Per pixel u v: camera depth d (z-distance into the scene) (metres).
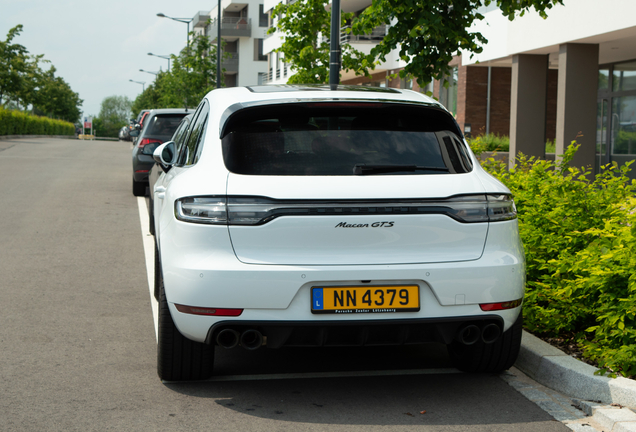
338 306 3.67
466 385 4.37
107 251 8.73
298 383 4.36
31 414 3.77
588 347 4.63
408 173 3.84
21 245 8.97
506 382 4.44
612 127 19.00
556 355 4.51
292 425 3.69
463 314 3.79
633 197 5.02
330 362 4.80
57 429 3.58
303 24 13.49
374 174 3.80
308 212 3.65
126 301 6.39
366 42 29.53
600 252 4.94
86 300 6.39
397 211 3.71
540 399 4.14
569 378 4.24
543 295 5.36
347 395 4.16
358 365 4.75
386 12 8.00
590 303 5.14
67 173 19.08
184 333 3.83
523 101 17.19
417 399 4.11
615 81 18.78
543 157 17.41
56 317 5.79
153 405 3.94
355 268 3.66
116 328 5.52
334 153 3.88
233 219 3.66
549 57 18.52
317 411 3.90
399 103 4.11
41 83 55.94
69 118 87.81
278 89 4.48
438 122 4.22
